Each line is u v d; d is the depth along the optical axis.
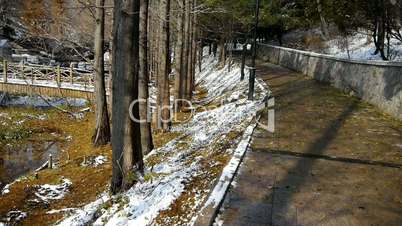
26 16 26.77
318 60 17.12
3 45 29.61
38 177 10.85
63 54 27.98
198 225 4.10
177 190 5.55
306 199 4.90
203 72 35.53
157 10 16.42
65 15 23.38
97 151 13.56
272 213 4.52
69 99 24.58
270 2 25.42
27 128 18.80
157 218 4.93
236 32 28.14
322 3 19.75
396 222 4.36
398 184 5.42
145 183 6.83
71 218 6.88
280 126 8.49
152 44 26.88
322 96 12.44
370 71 11.12
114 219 5.57
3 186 11.45
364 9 16.20
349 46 22.70
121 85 6.74
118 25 6.54
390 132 8.05
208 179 5.72
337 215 4.49
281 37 37.12
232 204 4.73
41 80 23.03
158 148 10.81
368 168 6.02
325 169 5.95
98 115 14.15
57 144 16.41
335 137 7.66
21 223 7.66
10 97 24.94
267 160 6.32
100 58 13.89
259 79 16.89
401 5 14.01
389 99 9.64
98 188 9.19
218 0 19.34
